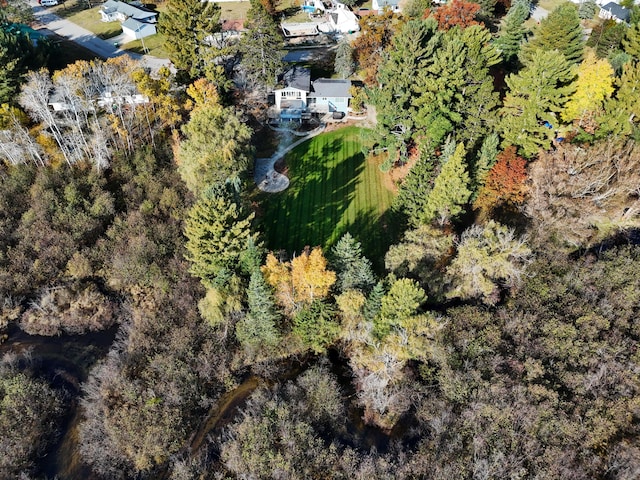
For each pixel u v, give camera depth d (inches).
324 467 1534.2
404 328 1572.3
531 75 2106.3
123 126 2596.0
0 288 2150.6
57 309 2126.0
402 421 1692.9
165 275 2124.8
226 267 1868.8
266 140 2945.4
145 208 2345.0
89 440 1728.6
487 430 1464.1
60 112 2682.1
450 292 1795.0
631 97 2091.5
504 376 1547.7
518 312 1722.4
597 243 1982.0
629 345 1578.5
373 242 2303.2
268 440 1588.3
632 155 1846.7
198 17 2795.3
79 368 1987.0
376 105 2450.8
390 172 2677.2
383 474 1460.4
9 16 3941.9
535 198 1882.4
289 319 1854.1
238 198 1958.7
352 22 4028.1
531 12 4315.9
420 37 2285.9
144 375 1828.2
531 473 1366.9
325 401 1711.4
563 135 2338.8
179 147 2386.8
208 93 2581.2
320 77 3437.5
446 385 1587.1
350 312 1686.8
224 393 1851.6
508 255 1758.1
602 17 4185.5
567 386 1518.2
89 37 3966.5
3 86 2517.2
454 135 2336.4
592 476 1350.9
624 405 1440.7
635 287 1722.4
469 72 2278.5
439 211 1991.9
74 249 2263.8
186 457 1673.2
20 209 2410.2
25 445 1707.7
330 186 2628.0
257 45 2842.0
